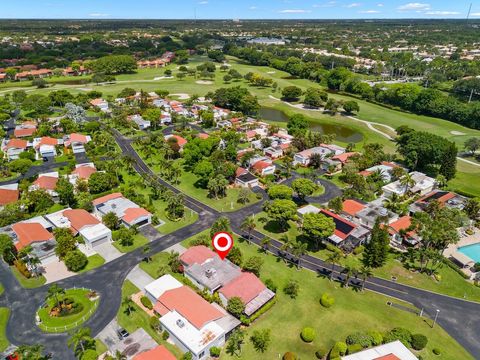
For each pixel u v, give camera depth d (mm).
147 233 117500
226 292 88375
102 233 111062
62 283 94938
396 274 102938
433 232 104000
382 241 103625
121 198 134000
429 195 141500
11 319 83562
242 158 167250
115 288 93500
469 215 130500
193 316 80000
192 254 101188
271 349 77625
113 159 169000
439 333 83500
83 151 181500
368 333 80312
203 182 150750
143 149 183125
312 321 85312
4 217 117938
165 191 136125
